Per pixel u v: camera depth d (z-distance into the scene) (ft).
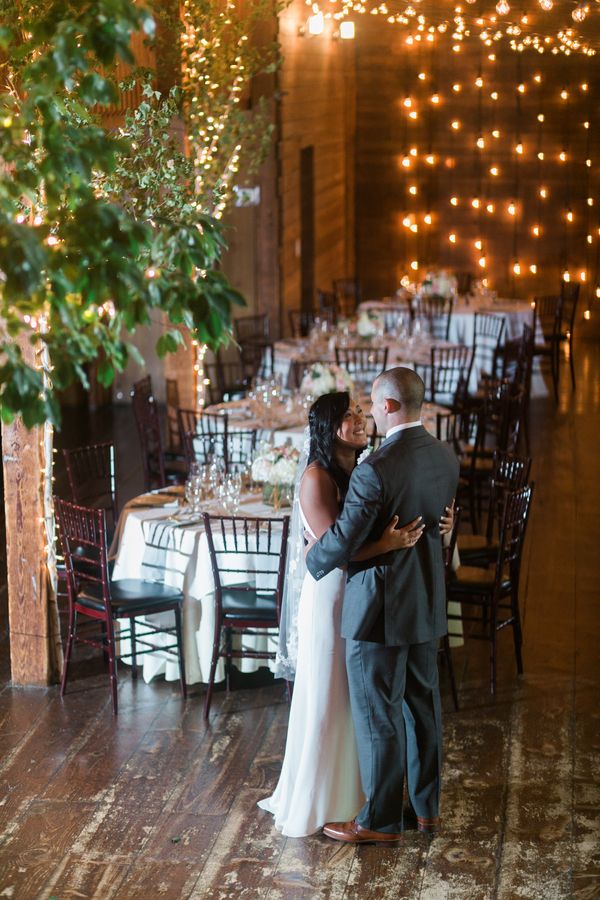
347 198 53.98
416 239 54.08
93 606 18.70
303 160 47.34
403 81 52.29
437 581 14.51
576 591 23.91
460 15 41.88
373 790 14.56
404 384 14.05
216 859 14.48
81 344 9.12
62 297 8.68
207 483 20.49
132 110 18.65
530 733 17.87
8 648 21.65
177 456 29.01
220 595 18.30
